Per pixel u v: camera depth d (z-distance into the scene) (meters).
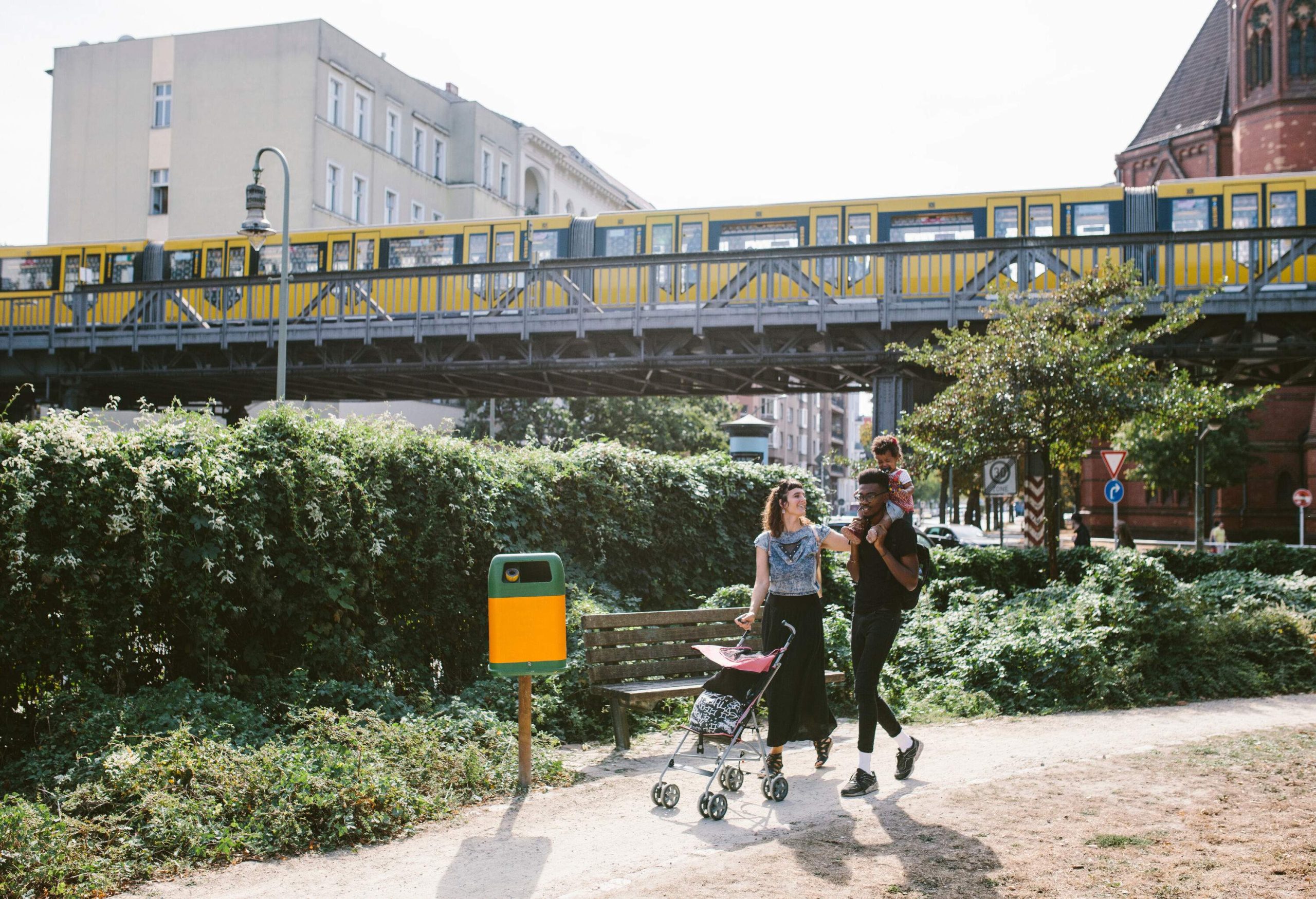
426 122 55.75
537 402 43.50
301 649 7.39
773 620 6.12
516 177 62.03
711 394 30.73
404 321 26.47
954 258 21.80
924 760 6.76
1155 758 6.56
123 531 6.21
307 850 5.00
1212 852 4.63
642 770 6.68
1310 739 7.09
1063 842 4.81
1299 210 22.58
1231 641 10.00
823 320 22.70
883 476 6.03
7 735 6.14
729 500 12.19
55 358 31.06
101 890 4.41
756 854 4.75
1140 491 48.72
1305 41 44.88
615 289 25.09
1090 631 9.11
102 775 5.33
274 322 27.61
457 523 8.49
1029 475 16.25
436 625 8.48
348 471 7.58
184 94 49.75
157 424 6.84
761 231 24.84
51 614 6.16
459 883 4.50
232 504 6.84
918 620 10.21
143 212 50.34
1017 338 13.60
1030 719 8.21
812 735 6.42
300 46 47.72
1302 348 20.88
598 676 7.64
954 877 4.34
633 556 11.00
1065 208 23.25
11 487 5.89
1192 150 52.16
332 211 48.44
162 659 6.83
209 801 5.18
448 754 6.30
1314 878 4.27
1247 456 40.03
